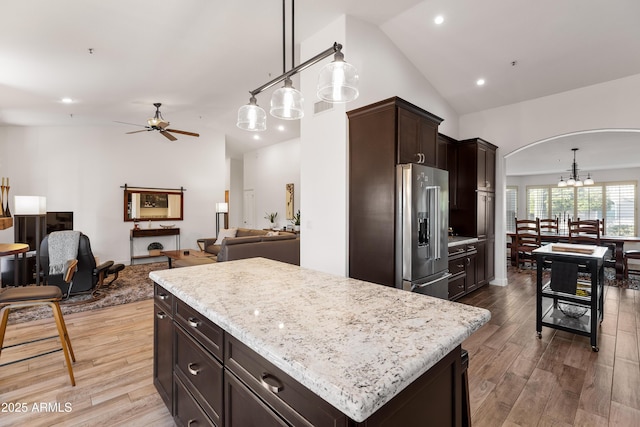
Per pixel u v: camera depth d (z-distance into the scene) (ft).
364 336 3.36
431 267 10.21
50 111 16.93
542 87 14.56
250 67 13.79
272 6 9.64
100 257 21.61
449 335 3.39
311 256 12.01
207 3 9.23
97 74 12.96
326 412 2.63
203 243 24.39
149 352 9.02
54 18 9.09
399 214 9.48
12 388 7.22
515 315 12.25
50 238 13.10
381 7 10.40
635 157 23.07
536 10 10.34
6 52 10.66
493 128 17.06
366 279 10.34
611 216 28.37
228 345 4.01
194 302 4.68
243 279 6.04
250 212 32.42
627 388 7.29
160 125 17.37
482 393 7.18
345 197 10.77
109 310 12.56
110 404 6.70
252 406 3.56
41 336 10.03
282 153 28.25
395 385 2.50
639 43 11.19
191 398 5.03
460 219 16.14
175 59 12.50
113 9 9.01
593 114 13.96
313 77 11.80
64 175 20.57
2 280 15.80
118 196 22.30
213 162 26.50
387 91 12.19
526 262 23.62
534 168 28.48
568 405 6.72
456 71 14.11
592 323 9.19
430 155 10.98
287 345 3.13
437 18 11.08
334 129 11.14
